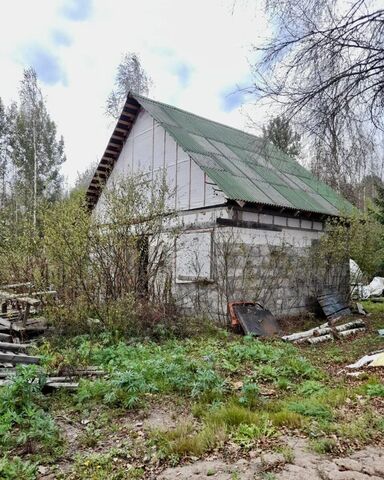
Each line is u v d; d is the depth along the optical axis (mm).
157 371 5516
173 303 9312
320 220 12820
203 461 3404
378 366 6480
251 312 9695
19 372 4672
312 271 12461
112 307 7961
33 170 26516
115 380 5039
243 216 10438
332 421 4199
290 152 5254
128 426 4160
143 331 8039
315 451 3531
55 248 8305
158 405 4738
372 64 4531
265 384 5555
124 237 8539
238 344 7672
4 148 29344
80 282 8219
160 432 3922
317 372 6117
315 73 4707
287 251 11617
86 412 4449
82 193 10336
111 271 8539
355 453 3510
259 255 10789
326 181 5621
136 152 13305
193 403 4770
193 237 10742
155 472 3260
